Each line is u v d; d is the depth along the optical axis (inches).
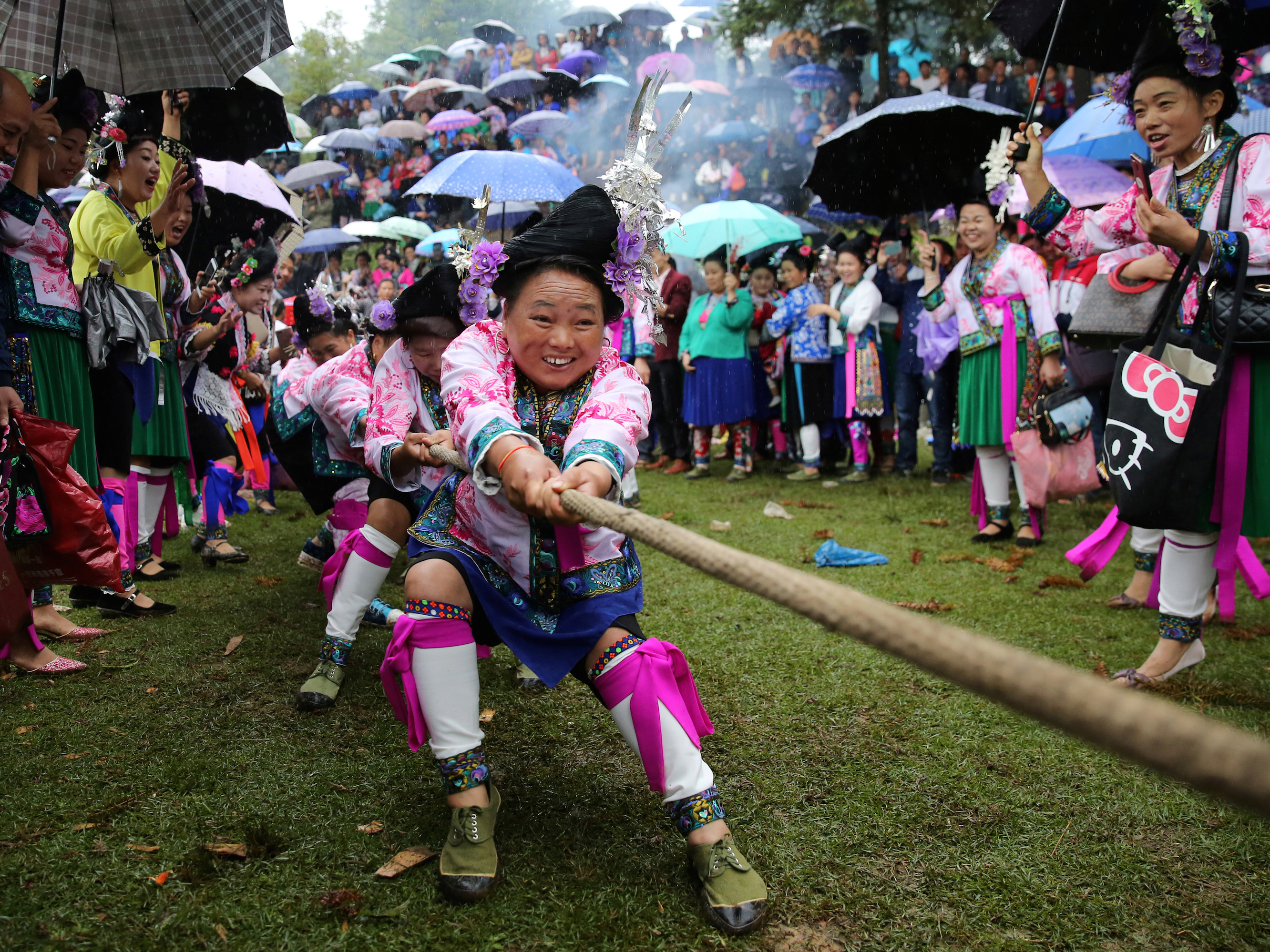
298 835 91.7
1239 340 114.0
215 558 203.0
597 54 649.6
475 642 91.5
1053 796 100.0
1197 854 89.1
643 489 306.2
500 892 82.7
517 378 89.0
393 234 510.6
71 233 153.6
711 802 81.3
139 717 119.9
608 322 93.0
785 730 116.9
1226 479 117.8
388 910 79.8
